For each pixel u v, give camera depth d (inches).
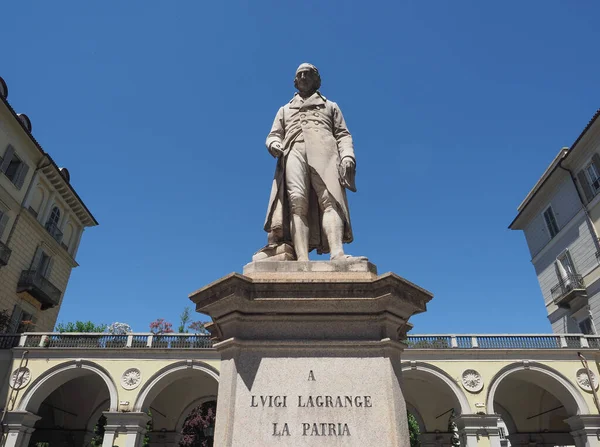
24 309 963.3
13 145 939.3
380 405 121.3
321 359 127.4
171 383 837.2
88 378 864.9
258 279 135.2
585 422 704.4
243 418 119.1
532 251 1135.0
